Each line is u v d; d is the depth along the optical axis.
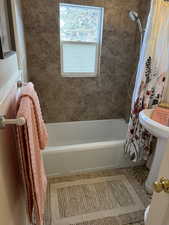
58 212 1.58
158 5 1.50
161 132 1.41
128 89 2.76
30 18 2.11
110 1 2.22
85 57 2.52
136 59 2.46
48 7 2.11
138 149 1.97
